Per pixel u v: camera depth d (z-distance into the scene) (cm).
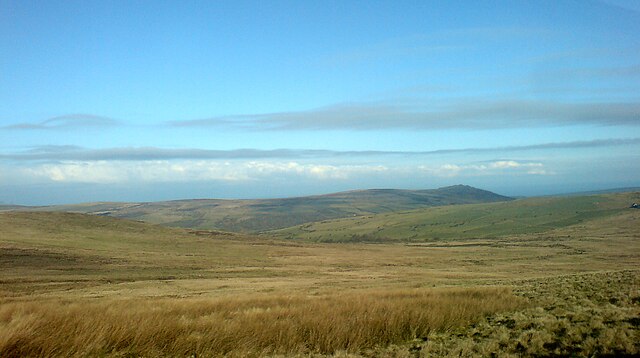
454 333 1300
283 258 9938
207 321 1283
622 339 950
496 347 1047
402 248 13662
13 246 7788
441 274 6425
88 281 5209
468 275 6200
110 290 4284
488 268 7938
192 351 1031
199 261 8369
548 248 12144
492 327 1287
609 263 8625
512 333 1174
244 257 9806
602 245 12138
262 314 1490
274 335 1166
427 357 1012
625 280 2094
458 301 1775
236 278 5950
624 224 15900
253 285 4666
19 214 11706
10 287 4403
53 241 9219
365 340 1191
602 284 2045
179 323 1195
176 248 10475
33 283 4862
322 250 12288
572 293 1880
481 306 1659
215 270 7044
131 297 3353
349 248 13350
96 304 1970
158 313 1491
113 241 10362
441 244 15450
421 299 1872
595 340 977
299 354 1034
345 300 1911
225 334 1128
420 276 6072
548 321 1212
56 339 959
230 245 11906
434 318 1402
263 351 1037
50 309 1527
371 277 5931
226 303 2070
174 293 3850
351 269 7681
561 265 8338
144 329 1080
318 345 1127
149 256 8575
